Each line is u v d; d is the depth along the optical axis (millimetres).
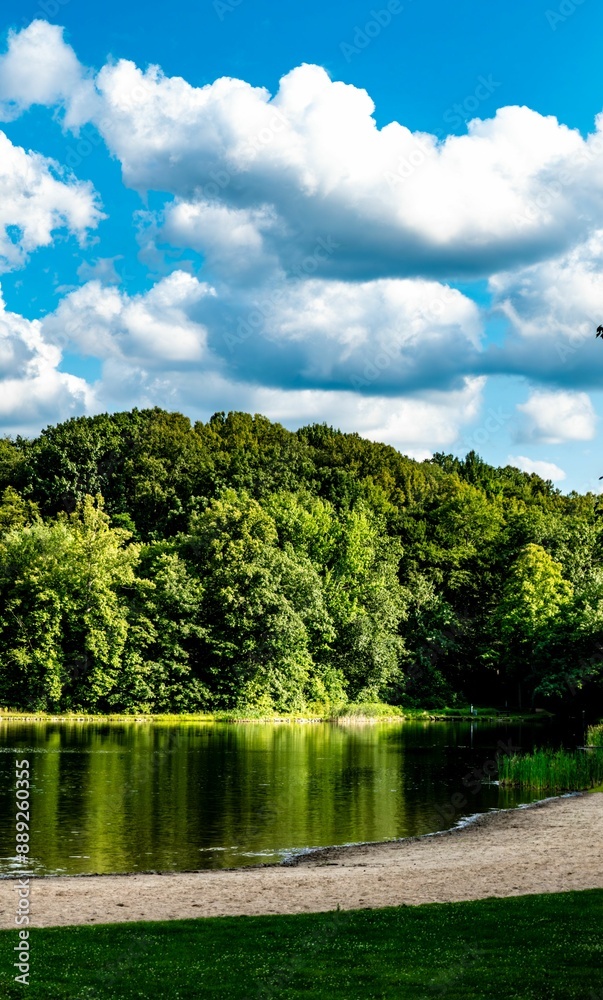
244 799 36344
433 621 101188
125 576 83000
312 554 97125
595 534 100312
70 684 79688
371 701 93000
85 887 22000
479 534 114062
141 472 110250
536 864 24594
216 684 84375
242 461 113125
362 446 139750
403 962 14641
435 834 30688
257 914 18875
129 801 35094
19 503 106188
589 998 12766
